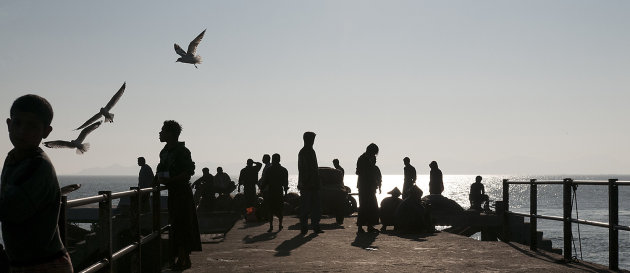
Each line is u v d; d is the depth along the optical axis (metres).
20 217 2.93
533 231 11.18
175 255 8.84
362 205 15.27
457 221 21.78
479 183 24.75
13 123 3.03
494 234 22.05
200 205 21.11
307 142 15.12
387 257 10.38
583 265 9.23
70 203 4.36
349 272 8.67
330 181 19.00
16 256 3.06
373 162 15.43
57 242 3.20
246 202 20.39
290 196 23.59
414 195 14.98
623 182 8.15
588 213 92.81
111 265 5.71
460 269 8.94
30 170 2.92
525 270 8.78
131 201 6.96
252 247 11.91
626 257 39.81
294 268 9.05
